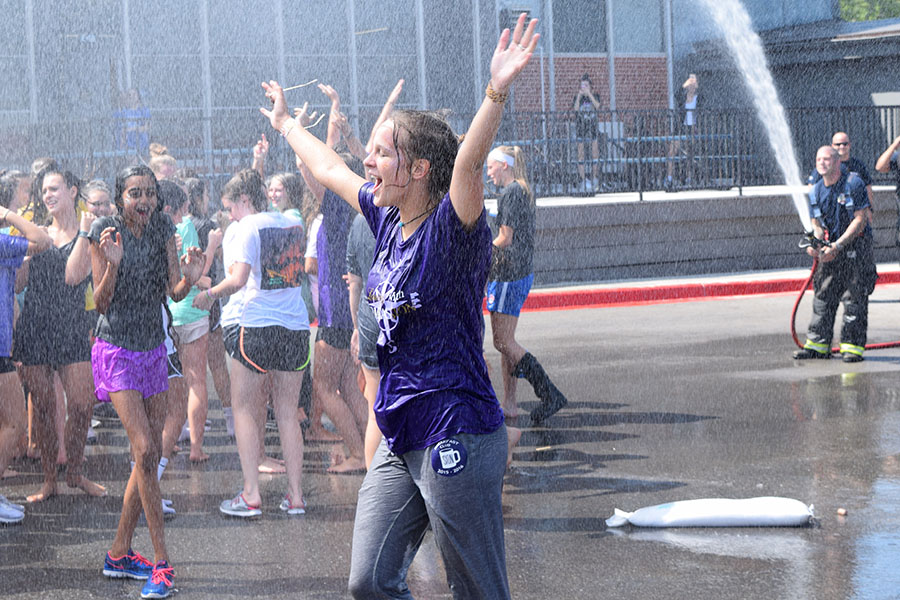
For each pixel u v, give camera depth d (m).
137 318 4.88
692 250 17.53
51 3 18.55
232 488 6.65
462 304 3.31
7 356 6.09
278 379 6.11
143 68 19.61
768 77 25.41
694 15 26.16
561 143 17.78
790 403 8.88
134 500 5.02
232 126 18.23
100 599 4.85
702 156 18.47
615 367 10.59
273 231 5.87
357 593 3.45
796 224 18.31
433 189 3.33
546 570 5.14
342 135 6.59
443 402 3.31
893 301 15.14
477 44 22.84
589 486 6.58
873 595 4.76
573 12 24.33
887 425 8.06
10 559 5.39
